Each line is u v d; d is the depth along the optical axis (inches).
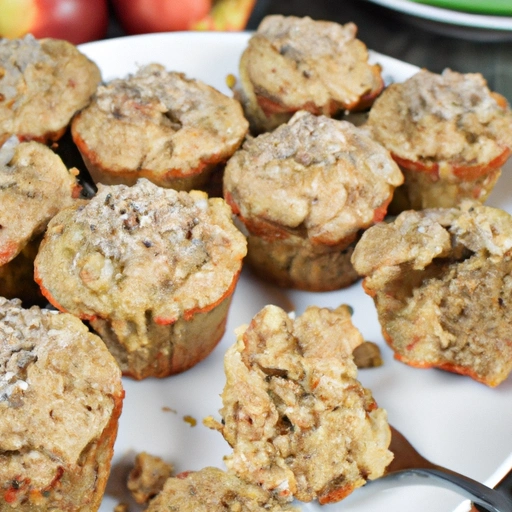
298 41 22.2
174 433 20.1
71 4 24.3
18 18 23.9
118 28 26.6
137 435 20.0
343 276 21.3
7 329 18.7
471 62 25.9
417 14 25.2
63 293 19.2
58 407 18.2
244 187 20.4
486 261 19.9
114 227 19.3
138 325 19.3
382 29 26.4
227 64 23.7
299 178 20.2
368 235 20.1
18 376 18.3
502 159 21.1
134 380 20.6
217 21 25.7
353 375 19.1
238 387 18.8
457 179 21.1
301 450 18.6
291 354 19.0
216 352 21.0
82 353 18.6
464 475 19.3
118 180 21.0
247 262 21.6
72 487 18.2
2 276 20.1
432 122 21.1
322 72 21.9
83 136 21.1
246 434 18.6
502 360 19.9
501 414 20.0
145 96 21.2
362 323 21.2
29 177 20.1
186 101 21.2
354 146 20.6
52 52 21.8
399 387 20.4
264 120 22.4
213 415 20.3
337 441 18.7
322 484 18.6
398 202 21.8
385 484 19.1
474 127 21.0
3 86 21.2
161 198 19.6
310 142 20.5
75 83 21.5
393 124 21.4
